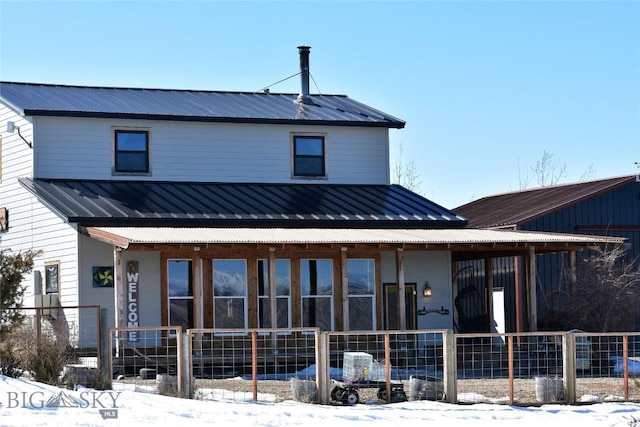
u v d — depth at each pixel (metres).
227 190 35.75
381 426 18.30
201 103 38.53
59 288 32.00
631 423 19.22
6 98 35.78
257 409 19.94
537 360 27.69
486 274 36.69
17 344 24.00
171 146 36.03
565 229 38.16
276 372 27.97
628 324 34.75
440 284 34.78
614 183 39.25
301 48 40.88
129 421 17.70
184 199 34.09
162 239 28.25
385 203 36.09
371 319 33.09
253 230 31.83
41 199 32.38
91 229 30.25
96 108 35.56
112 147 35.38
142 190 34.59
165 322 30.95
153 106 37.03
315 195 36.28
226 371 30.06
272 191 36.25
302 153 37.53
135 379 25.75
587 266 35.28
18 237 34.59
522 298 36.97
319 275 32.38
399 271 30.83
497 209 42.19
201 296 29.75
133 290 30.88
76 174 34.94
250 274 31.56
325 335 21.80
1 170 36.03
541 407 21.47
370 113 39.53
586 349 29.20
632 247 39.06
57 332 28.95
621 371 28.98
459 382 25.97
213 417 18.75
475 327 37.12
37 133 34.56
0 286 23.16
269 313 31.59
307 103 40.50
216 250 30.94
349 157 38.03
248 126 36.97
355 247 30.23
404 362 31.41
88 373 22.86
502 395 23.44
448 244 30.55
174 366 29.31
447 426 18.47
